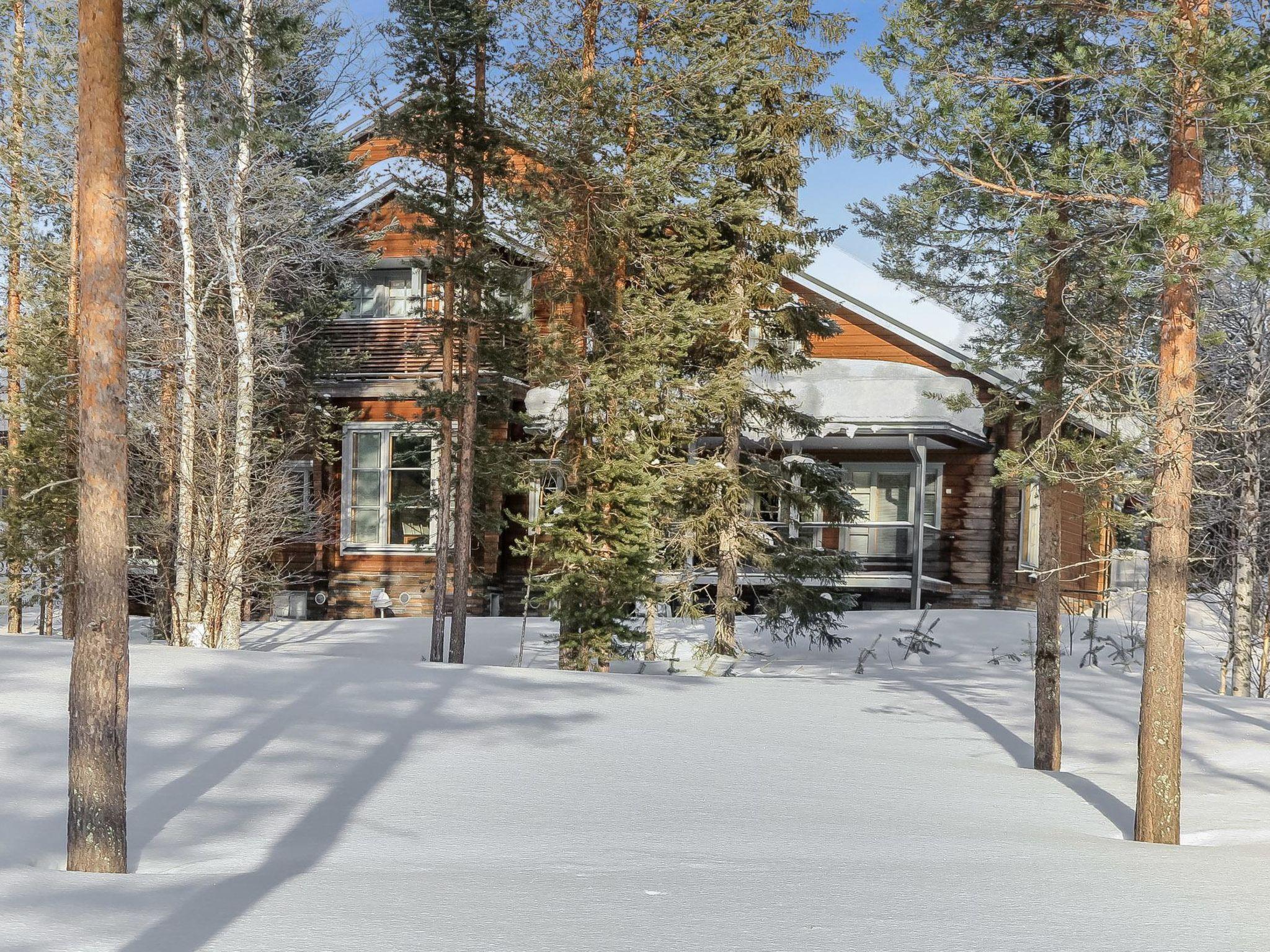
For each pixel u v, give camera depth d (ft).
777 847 27.58
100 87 26.68
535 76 60.59
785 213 70.38
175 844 25.93
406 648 73.00
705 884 23.20
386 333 88.94
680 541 69.87
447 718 42.42
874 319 92.22
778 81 68.13
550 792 32.89
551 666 67.05
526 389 86.33
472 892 21.94
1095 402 41.98
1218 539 75.10
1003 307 49.08
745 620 86.58
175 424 69.36
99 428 26.18
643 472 60.85
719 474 67.31
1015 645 76.69
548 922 19.88
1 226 73.15
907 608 93.66
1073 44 38.70
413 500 71.51
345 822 28.37
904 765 41.04
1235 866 27.45
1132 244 34.22
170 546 72.02
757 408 71.15
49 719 36.78
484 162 61.62
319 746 36.37
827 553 72.74
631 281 67.77
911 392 83.92
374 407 89.92
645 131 63.98
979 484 92.58
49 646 53.21
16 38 71.92
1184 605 34.12
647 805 31.96
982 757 44.14
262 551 70.90
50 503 71.51
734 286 69.92
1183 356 35.42
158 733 36.27
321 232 82.07
